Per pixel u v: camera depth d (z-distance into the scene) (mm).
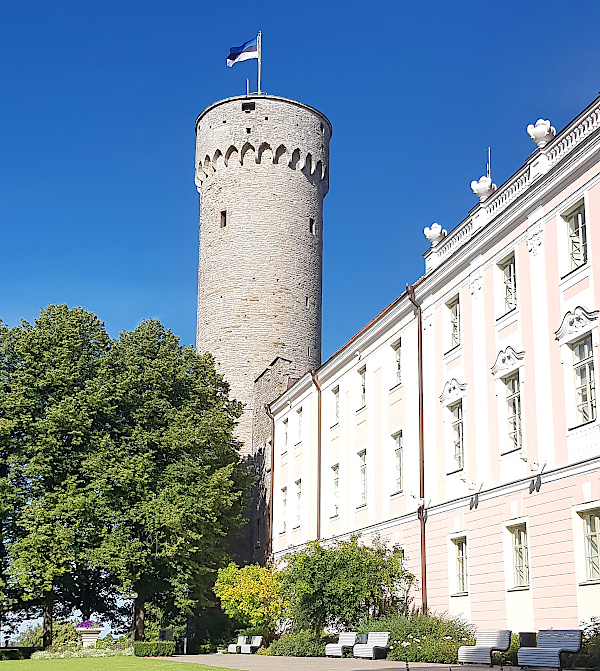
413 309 31266
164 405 40406
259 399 52219
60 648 36562
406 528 30234
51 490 37000
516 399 23953
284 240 59094
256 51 61812
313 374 41375
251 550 50719
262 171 59812
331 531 37938
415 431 30375
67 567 35438
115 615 45812
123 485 36438
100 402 37812
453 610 26297
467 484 26062
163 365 40844
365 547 30234
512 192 25469
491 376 25203
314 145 61500
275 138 60000
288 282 58562
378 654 24891
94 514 35844
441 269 28594
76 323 40781
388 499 32219
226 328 57656
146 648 32938
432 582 27906
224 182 60281
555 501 21438
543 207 23094
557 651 17219
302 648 29859
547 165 23562
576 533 20531
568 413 21297
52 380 37938
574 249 21984
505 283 25219
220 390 49406
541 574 21797
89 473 36750
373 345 35094
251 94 60750
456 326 28219
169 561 37438
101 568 38781
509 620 23109
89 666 24797
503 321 24781
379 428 33750
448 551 26969
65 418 36562
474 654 21188
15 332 40250
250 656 31375
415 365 30844
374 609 29469
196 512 37969
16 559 35125
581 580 20234
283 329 57625
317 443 40562
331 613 29375
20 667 25703
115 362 40188
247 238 58750
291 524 43531
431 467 28781
